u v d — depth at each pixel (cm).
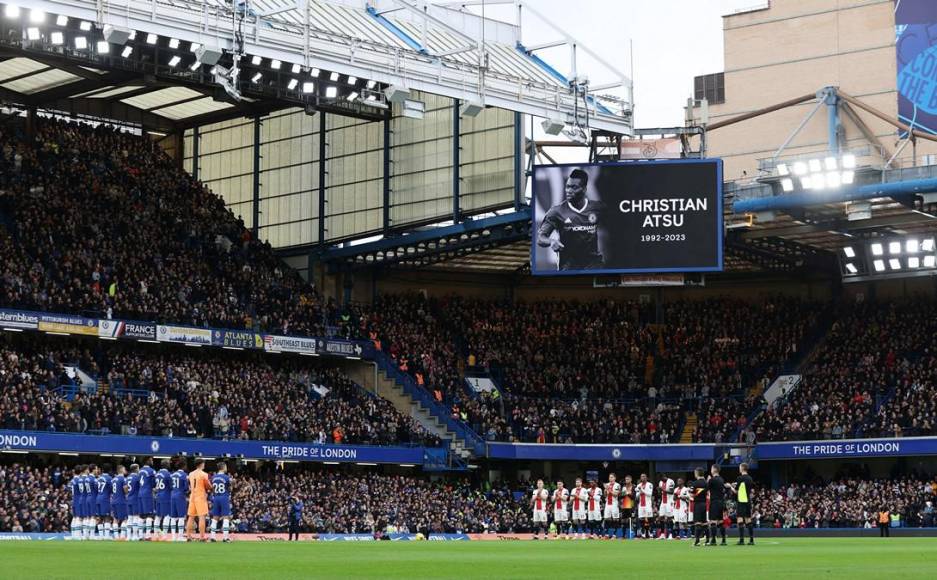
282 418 6325
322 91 5900
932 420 6712
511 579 1738
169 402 5847
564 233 6812
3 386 5325
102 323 5900
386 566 2131
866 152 6231
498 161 6900
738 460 7138
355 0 6166
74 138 6931
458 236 7106
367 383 7262
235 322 6519
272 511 5634
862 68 7431
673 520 5284
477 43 5994
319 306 7162
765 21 7794
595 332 7919
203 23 5059
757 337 7819
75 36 5091
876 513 6538
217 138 7700
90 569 1934
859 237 7281
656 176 6806
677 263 6762
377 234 7212
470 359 7631
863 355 7388
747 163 7762
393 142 7212
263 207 7588
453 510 6462
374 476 6556
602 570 2036
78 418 5403
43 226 6206
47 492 4912
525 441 7206
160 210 6900
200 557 2428
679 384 7644
